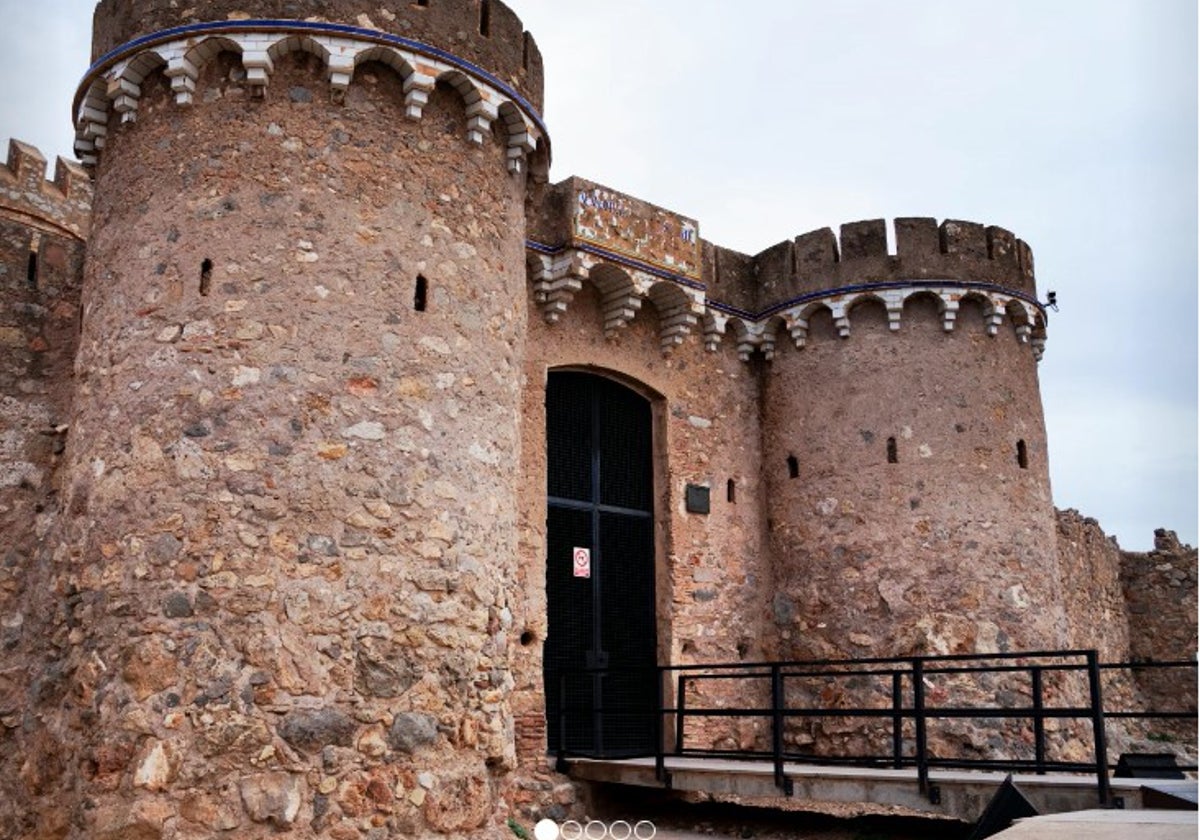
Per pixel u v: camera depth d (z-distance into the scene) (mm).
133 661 8617
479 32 10688
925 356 16047
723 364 16844
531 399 14047
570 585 14492
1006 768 11164
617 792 13539
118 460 9250
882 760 11938
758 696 16047
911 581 15250
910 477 15594
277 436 9109
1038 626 15469
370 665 8914
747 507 16594
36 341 11250
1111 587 23094
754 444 16953
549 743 13766
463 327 10180
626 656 14891
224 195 9594
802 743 15625
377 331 9609
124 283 9734
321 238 9609
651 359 15750
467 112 10602
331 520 9070
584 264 14227
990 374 16188
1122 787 9211
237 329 9289
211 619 8656
